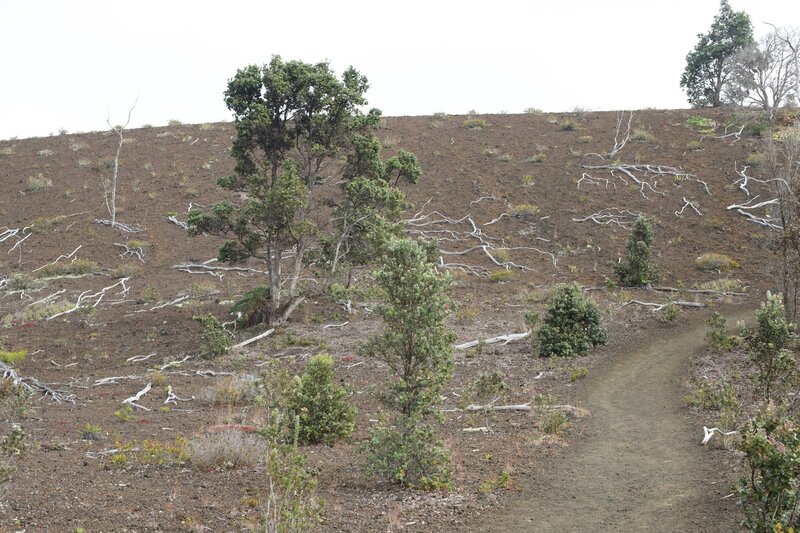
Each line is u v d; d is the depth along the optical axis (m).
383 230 22.38
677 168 37.88
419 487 8.59
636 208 34.44
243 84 21.48
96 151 46.50
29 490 7.82
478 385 13.95
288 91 21.44
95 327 23.56
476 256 31.17
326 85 21.72
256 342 20.75
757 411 10.77
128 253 33.66
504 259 30.36
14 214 38.53
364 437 11.55
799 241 17.47
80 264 32.06
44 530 6.66
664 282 26.77
